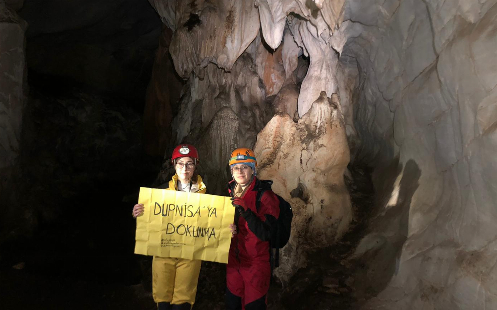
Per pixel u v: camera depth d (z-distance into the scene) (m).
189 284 2.56
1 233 5.20
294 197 4.16
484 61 2.41
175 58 5.22
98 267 4.61
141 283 4.07
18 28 5.65
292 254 3.86
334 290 3.48
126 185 8.37
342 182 4.20
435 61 3.15
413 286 2.95
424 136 3.37
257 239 2.49
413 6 3.45
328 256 3.87
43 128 7.75
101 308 3.57
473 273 2.39
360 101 5.16
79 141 8.58
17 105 5.71
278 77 5.59
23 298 3.58
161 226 2.43
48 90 8.83
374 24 4.21
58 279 4.04
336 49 4.34
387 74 4.21
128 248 5.21
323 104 4.24
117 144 9.20
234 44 4.84
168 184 2.78
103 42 9.51
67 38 8.99
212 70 5.57
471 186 2.58
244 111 5.41
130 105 10.12
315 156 4.16
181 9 5.15
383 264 3.42
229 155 5.07
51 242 5.29
